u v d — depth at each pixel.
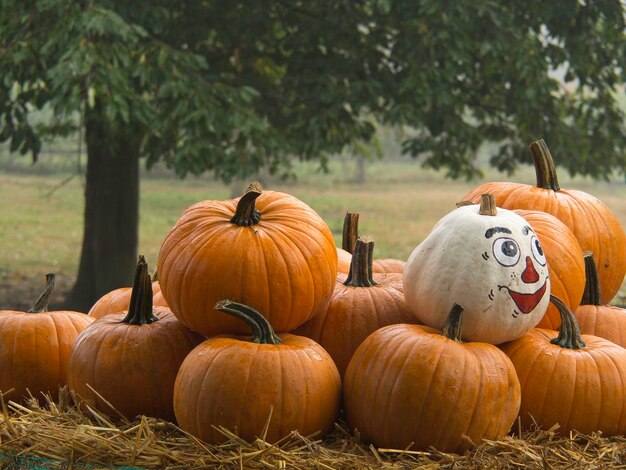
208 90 6.09
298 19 7.25
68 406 2.70
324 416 2.49
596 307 2.88
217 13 7.04
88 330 2.70
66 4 5.62
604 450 2.47
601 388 2.55
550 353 2.58
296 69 7.17
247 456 2.37
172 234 2.65
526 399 2.57
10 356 2.79
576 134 7.77
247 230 2.59
